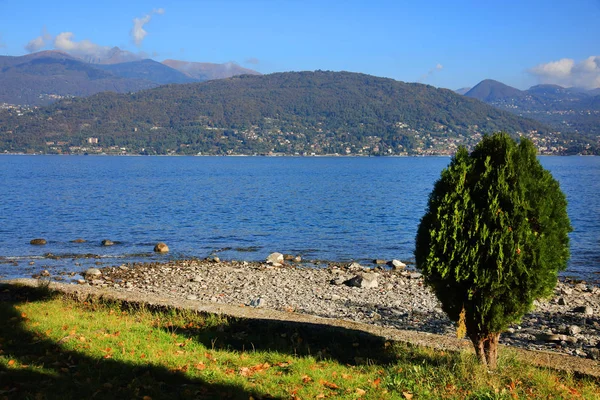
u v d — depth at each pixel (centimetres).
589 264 2188
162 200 4872
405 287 1622
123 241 2706
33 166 13212
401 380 671
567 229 699
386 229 3172
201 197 5219
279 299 1430
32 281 1233
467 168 706
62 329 851
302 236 2919
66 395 587
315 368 724
